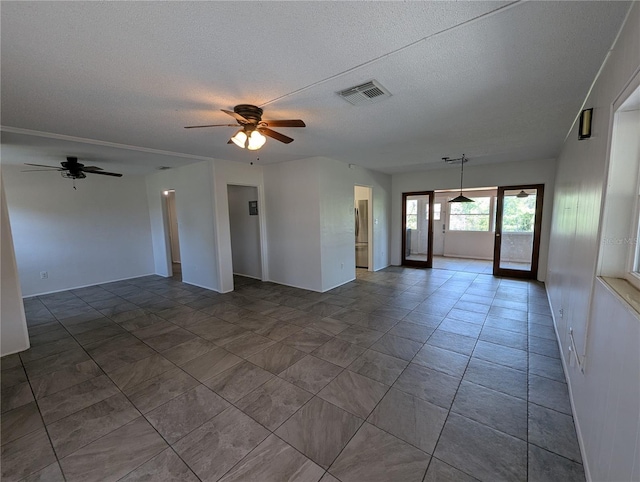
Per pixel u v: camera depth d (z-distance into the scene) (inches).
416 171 268.1
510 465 62.6
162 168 222.5
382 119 112.3
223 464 64.5
